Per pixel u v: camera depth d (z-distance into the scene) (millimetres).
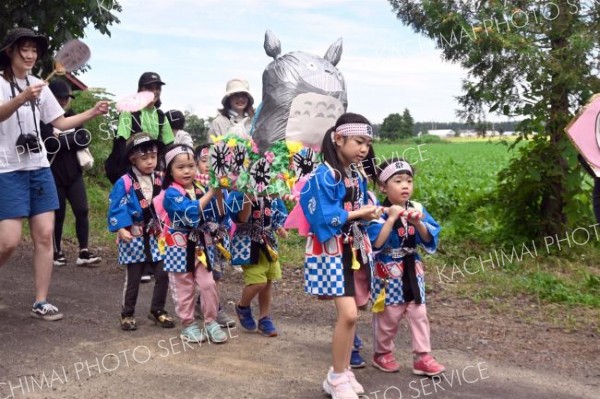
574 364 5234
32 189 5941
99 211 11961
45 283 6133
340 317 4492
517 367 5156
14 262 8188
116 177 7195
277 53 8219
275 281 7711
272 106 7723
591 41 7883
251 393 4594
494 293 7223
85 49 5574
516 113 8430
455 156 36812
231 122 8148
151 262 5961
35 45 5824
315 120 7344
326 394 4574
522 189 8844
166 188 5539
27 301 6676
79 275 7832
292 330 5996
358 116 4566
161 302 6086
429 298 7051
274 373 4961
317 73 7633
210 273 5574
